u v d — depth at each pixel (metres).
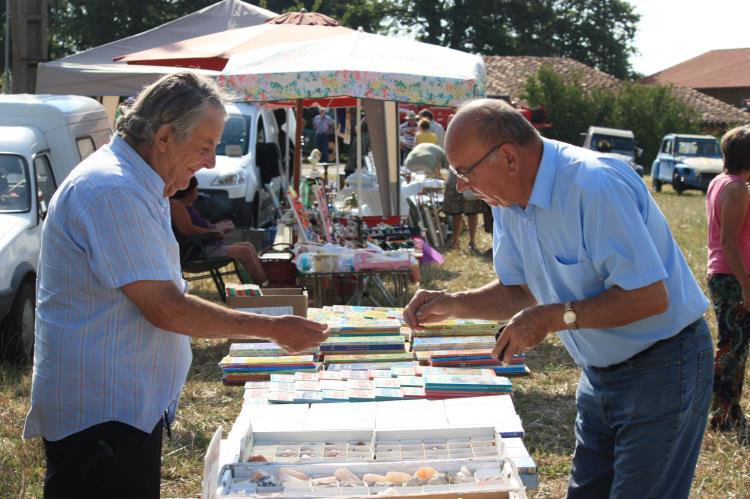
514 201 2.71
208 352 7.19
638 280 2.52
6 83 16.05
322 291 8.39
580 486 3.01
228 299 6.63
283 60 8.23
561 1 60.19
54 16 45.12
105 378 2.52
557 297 2.79
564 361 6.87
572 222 2.61
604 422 2.88
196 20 12.86
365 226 9.77
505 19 57.03
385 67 8.05
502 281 3.12
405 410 4.02
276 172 13.84
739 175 5.00
